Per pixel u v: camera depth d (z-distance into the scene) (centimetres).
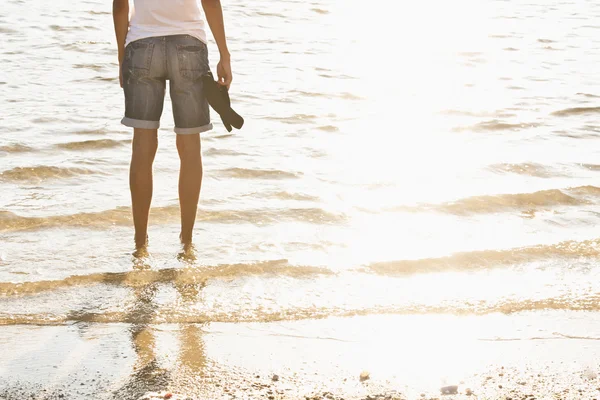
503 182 514
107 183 488
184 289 347
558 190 494
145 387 264
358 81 852
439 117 701
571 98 779
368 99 768
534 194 486
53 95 720
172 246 395
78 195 462
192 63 374
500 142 618
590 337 312
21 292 336
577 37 1206
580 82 867
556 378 279
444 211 461
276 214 446
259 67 899
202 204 457
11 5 1242
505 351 299
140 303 331
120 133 600
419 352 297
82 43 982
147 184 385
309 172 527
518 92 812
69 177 496
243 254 388
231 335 307
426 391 268
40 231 407
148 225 423
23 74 802
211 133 615
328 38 1141
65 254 379
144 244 394
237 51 995
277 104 727
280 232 421
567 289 358
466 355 295
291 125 654
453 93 807
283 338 306
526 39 1185
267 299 340
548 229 435
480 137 634
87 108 677
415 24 1338
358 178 518
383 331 315
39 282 345
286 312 329
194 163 391
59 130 602
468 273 376
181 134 386
